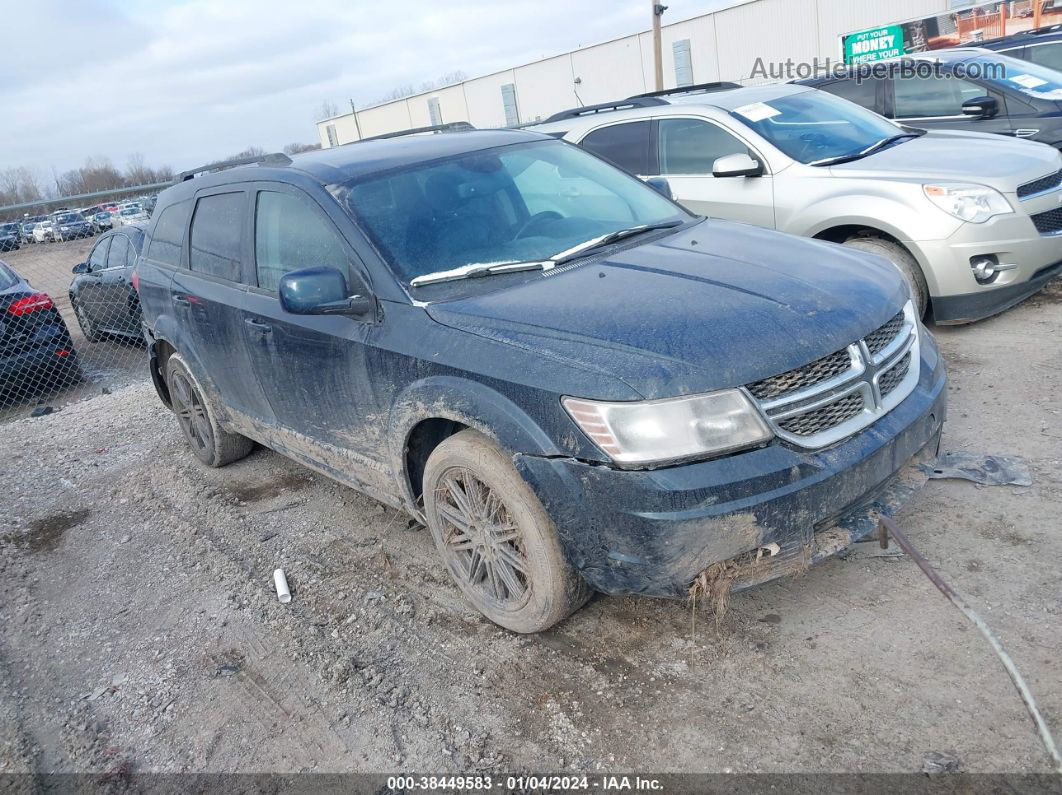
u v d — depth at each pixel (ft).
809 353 8.85
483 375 9.50
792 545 8.70
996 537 10.82
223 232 14.78
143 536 15.57
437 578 12.36
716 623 10.09
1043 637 8.93
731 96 21.83
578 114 25.35
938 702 8.36
